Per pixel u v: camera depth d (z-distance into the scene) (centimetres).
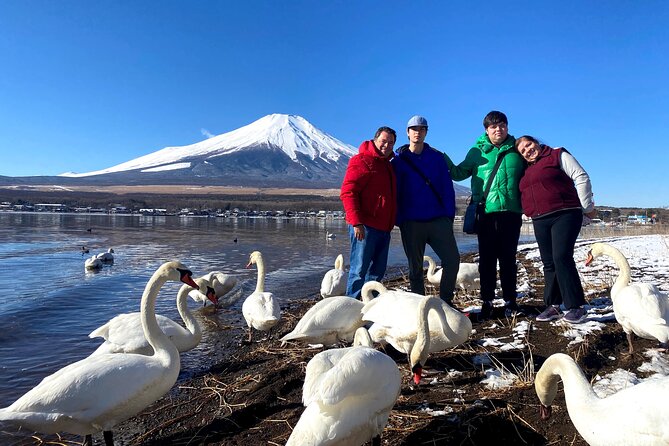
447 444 435
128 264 1847
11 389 625
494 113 732
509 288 778
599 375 536
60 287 1342
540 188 695
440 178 749
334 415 379
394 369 427
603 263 1359
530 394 497
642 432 319
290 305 1094
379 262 803
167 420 538
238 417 527
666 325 544
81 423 451
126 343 640
